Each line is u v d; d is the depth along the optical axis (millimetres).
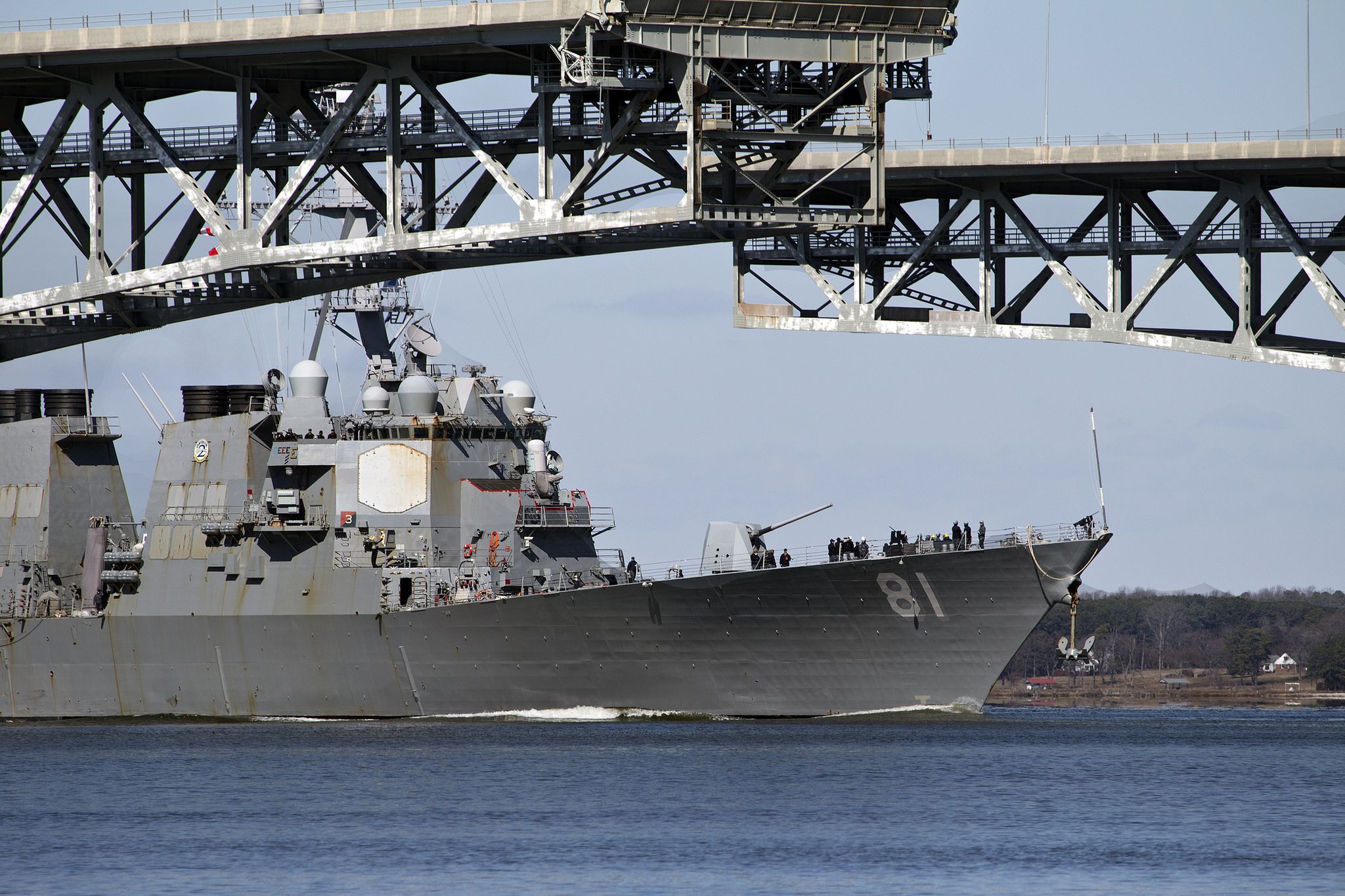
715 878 118438
